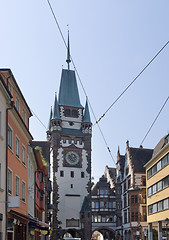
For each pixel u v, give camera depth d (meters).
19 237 30.53
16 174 28.19
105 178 115.19
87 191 104.56
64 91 112.62
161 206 54.19
